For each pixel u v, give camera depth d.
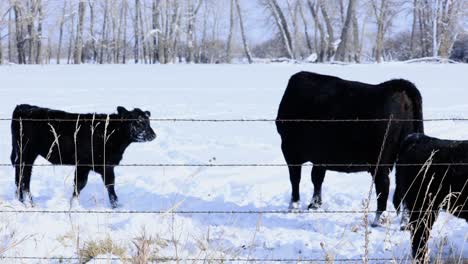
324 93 9.19
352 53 60.03
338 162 9.10
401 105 8.49
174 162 12.37
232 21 63.22
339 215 8.88
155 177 11.06
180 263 6.20
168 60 61.31
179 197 9.80
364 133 8.69
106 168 9.55
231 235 7.79
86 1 64.50
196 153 13.24
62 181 10.84
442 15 56.81
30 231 7.02
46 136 9.68
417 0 61.06
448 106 19.73
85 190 10.38
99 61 67.06
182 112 19.19
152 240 6.89
